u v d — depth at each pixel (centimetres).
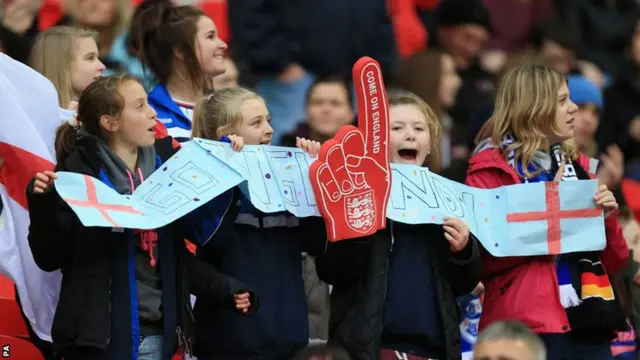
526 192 2636
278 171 2508
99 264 2394
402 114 2623
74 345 2375
